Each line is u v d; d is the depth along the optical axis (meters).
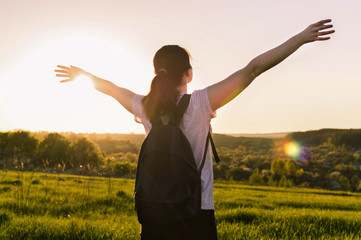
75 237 4.39
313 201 14.99
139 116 1.98
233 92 1.65
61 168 9.44
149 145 1.66
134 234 4.56
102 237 4.32
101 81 2.25
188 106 1.72
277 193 24.28
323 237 4.91
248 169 130.75
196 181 1.60
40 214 6.54
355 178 123.81
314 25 1.56
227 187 31.38
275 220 6.18
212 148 1.82
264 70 1.63
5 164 8.36
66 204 7.80
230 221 6.52
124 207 8.46
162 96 1.72
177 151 1.59
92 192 11.06
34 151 60.75
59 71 2.35
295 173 121.00
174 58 1.83
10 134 61.53
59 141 56.16
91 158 52.94
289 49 1.57
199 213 1.60
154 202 1.55
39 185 12.85
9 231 4.49
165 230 1.67
